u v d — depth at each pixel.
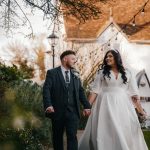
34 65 30.62
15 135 7.32
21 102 8.21
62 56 8.45
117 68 8.84
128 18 36.12
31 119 8.05
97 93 8.92
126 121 8.59
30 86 9.98
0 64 10.50
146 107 35.44
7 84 8.89
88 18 12.51
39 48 30.80
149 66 35.56
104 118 8.61
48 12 12.10
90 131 8.80
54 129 8.31
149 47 35.56
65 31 33.50
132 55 35.38
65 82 8.31
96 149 8.59
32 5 12.07
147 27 36.03
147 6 36.69
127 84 8.95
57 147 8.34
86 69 30.03
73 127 8.22
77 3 12.17
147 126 32.28
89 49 33.31
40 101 9.49
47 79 8.30
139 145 8.71
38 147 8.45
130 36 35.31
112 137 8.44
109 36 34.38
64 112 8.24
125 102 8.74
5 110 7.45
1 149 7.06
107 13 35.44
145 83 35.53
